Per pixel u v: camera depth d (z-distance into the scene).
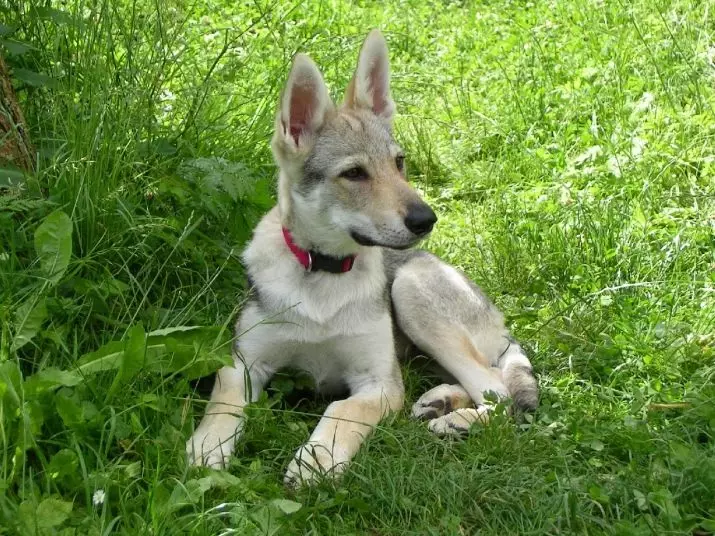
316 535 1.80
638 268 2.46
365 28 3.66
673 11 3.45
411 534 1.83
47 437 1.89
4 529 1.72
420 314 2.20
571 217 2.64
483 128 3.08
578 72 3.25
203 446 1.95
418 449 1.99
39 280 2.02
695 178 2.74
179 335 2.01
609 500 1.86
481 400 2.13
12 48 2.26
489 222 2.70
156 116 2.49
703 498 1.88
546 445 2.00
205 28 3.21
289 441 2.01
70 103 2.28
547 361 2.26
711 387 2.11
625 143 2.86
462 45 3.67
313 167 2.09
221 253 2.31
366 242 2.06
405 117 3.10
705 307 2.34
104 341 2.07
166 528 1.77
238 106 2.65
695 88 3.02
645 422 2.01
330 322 2.11
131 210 2.22
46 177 2.22
